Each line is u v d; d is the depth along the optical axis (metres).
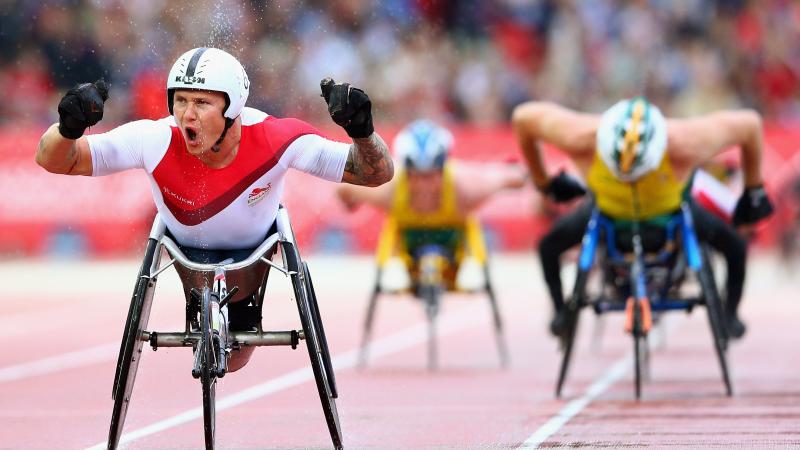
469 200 37.69
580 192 35.25
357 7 84.62
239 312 21.27
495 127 87.88
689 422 25.59
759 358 39.88
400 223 38.22
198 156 19.44
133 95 57.16
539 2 93.75
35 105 79.44
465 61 90.38
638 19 95.06
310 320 19.50
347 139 73.56
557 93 92.38
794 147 85.31
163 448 22.86
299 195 68.88
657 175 30.33
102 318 55.81
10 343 46.41
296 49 68.12
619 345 45.47
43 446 23.11
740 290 35.12
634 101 30.47
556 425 25.41
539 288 69.25
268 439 23.91
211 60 18.94
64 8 76.06
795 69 97.00
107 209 80.75
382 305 61.66
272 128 19.67
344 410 28.36
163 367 35.97
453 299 65.44
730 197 36.75
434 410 28.27
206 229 19.94
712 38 96.00
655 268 31.64
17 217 80.69
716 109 94.19
